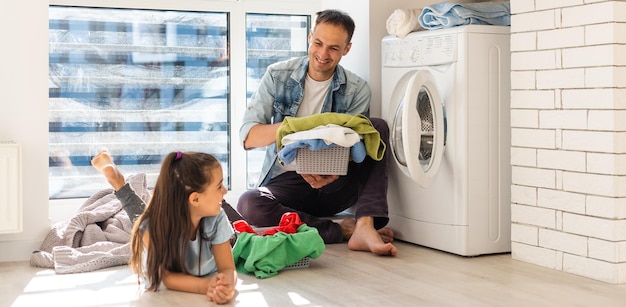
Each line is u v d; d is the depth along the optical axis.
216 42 4.12
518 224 3.19
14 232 3.07
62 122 3.85
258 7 4.17
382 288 2.69
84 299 2.56
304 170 3.27
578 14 2.87
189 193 2.60
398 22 3.50
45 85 3.25
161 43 4.02
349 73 3.66
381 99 3.78
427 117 3.37
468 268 3.02
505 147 3.29
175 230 2.61
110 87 3.93
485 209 3.26
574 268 2.92
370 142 3.31
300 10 4.27
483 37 3.21
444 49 3.25
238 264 2.99
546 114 3.03
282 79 3.57
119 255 3.07
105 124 3.93
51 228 3.27
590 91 2.83
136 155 3.99
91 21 3.88
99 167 2.84
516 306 2.45
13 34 3.19
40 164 3.24
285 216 3.20
